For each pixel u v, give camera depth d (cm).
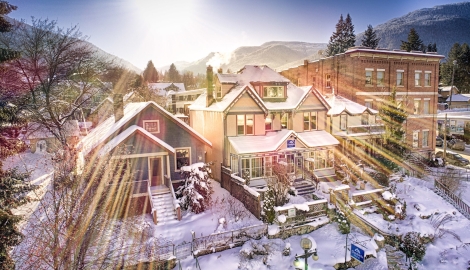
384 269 1586
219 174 2502
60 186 1084
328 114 2842
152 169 2320
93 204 1138
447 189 2512
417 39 7862
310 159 2484
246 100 2467
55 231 1019
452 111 5688
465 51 8375
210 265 1458
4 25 1452
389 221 2033
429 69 3625
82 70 2845
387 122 2848
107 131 2161
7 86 2280
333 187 2412
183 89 8156
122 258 1355
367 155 2969
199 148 2327
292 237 1767
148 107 2172
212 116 2616
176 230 1697
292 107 2625
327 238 1780
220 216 1862
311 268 1505
